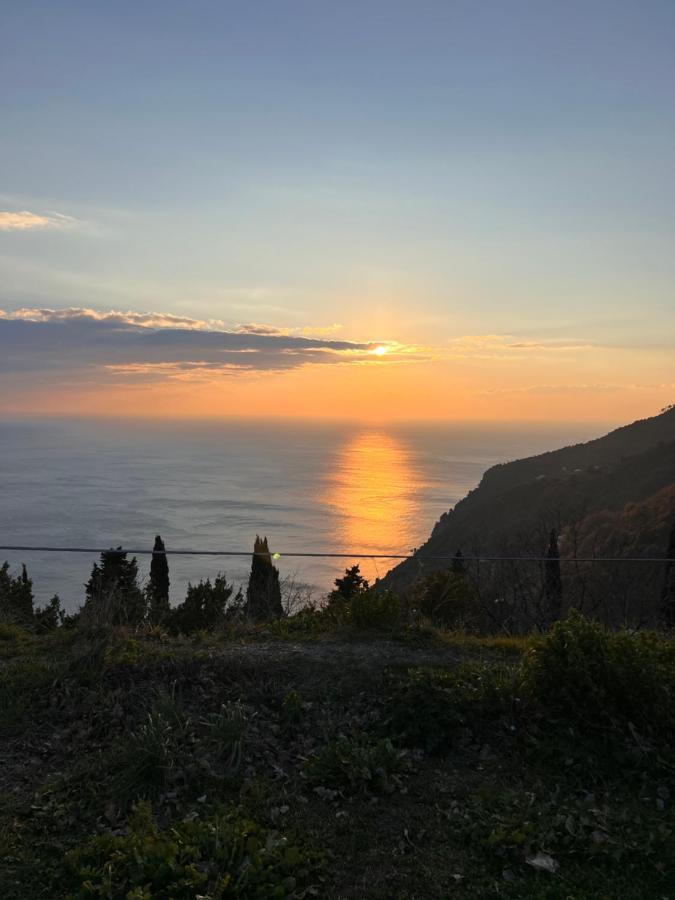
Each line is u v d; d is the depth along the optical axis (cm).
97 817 468
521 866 420
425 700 596
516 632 1244
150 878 389
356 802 491
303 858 416
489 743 568
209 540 12006
